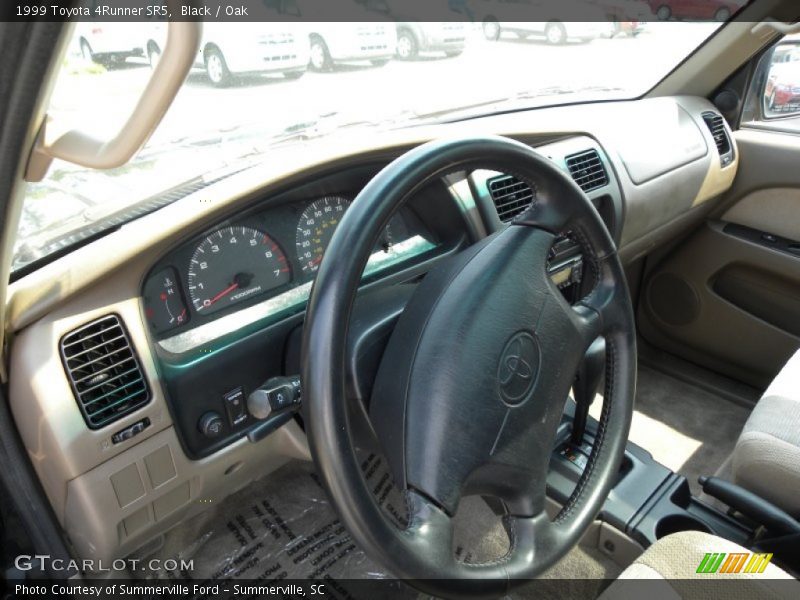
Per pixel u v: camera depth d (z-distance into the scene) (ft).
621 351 3.47
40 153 2.40
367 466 5.53
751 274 7.27
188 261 3.97
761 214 7.22
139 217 3.84
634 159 6.29
